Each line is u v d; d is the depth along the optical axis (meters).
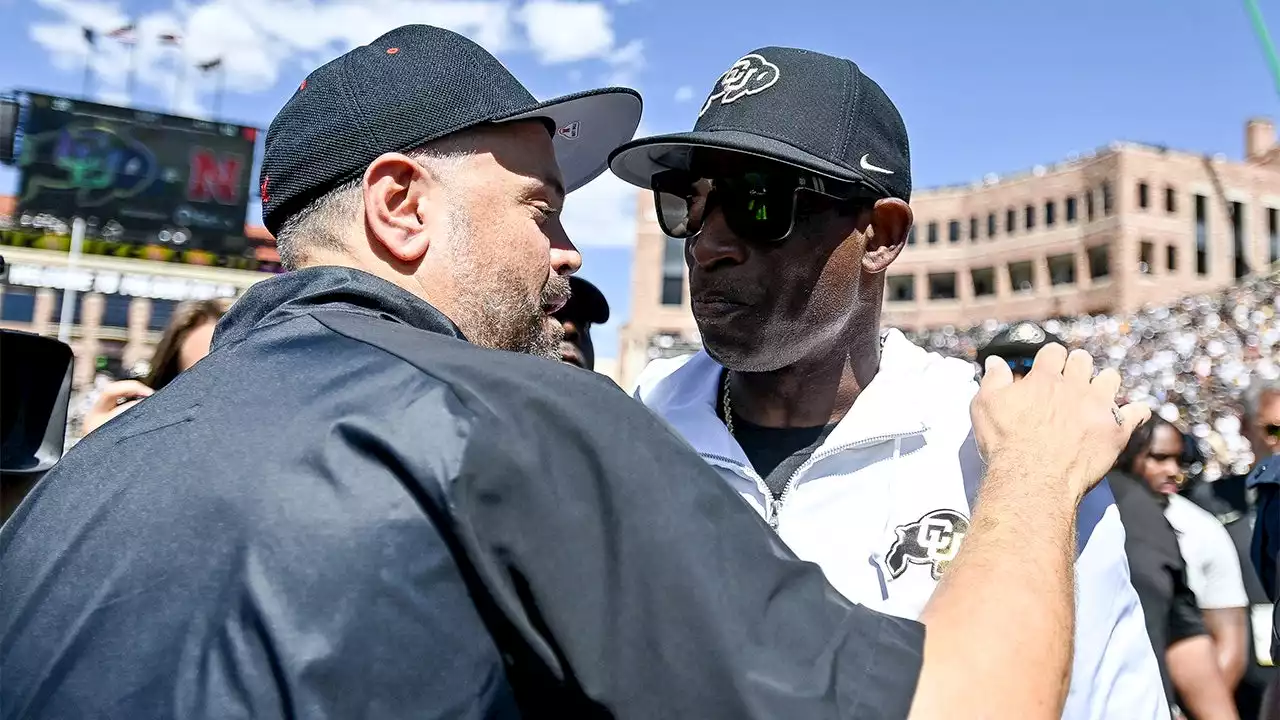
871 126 1.49
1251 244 30.84
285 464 0.83
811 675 0.78
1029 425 1.13
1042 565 0.91
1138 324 15.80
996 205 34.78
